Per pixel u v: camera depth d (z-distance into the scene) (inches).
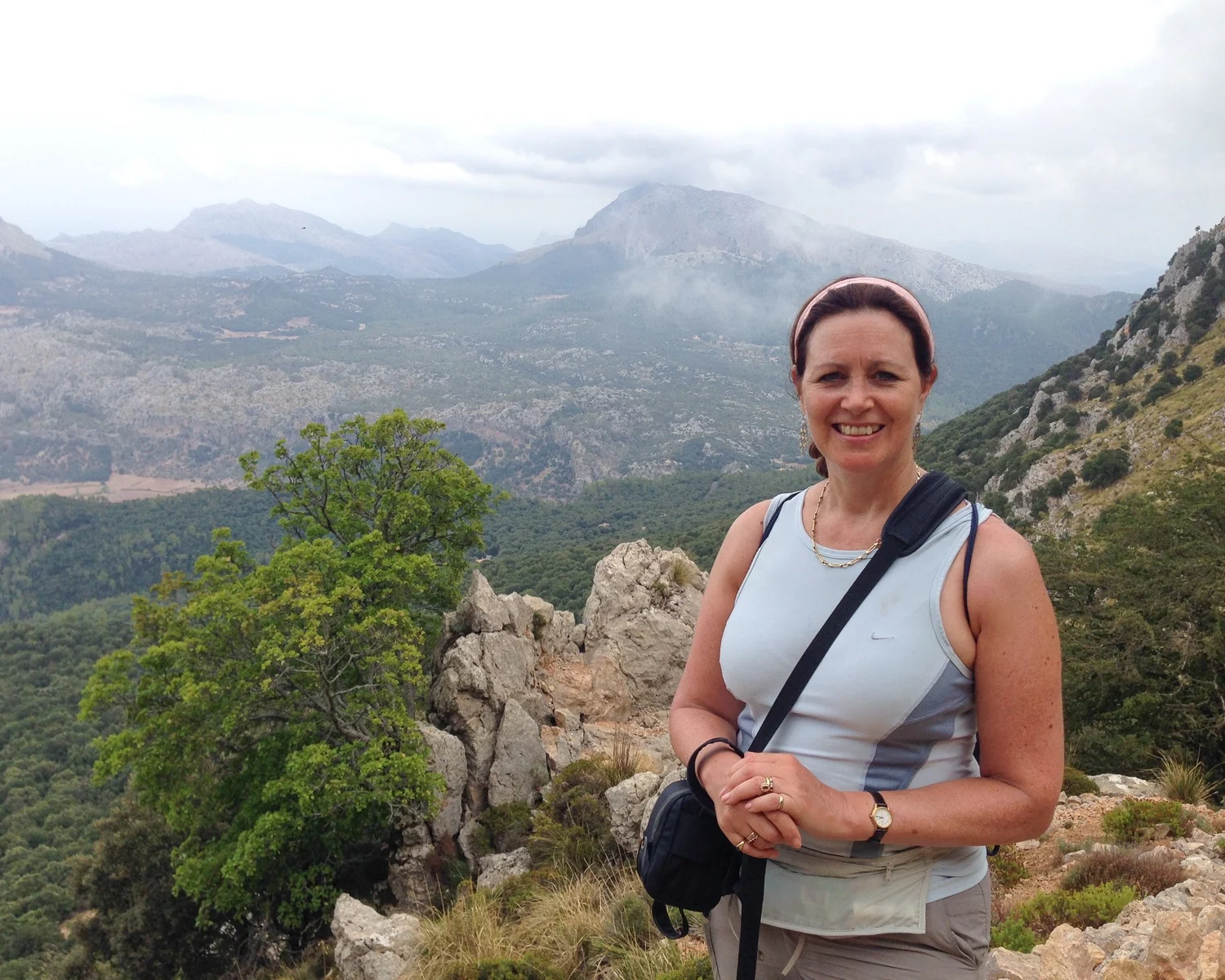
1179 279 3415.4
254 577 801.6
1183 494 948.0
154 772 725.9
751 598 86.0
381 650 766.5
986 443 4028.1
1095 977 148.3
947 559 75.1
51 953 1181.1
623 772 601.0
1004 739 73.2
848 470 80.0
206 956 797.2
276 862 719.1
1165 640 797.2
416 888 647.8
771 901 81.1
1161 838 339.9
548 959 326.0
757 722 84.9
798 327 86.2
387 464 1025.5
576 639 964.0
